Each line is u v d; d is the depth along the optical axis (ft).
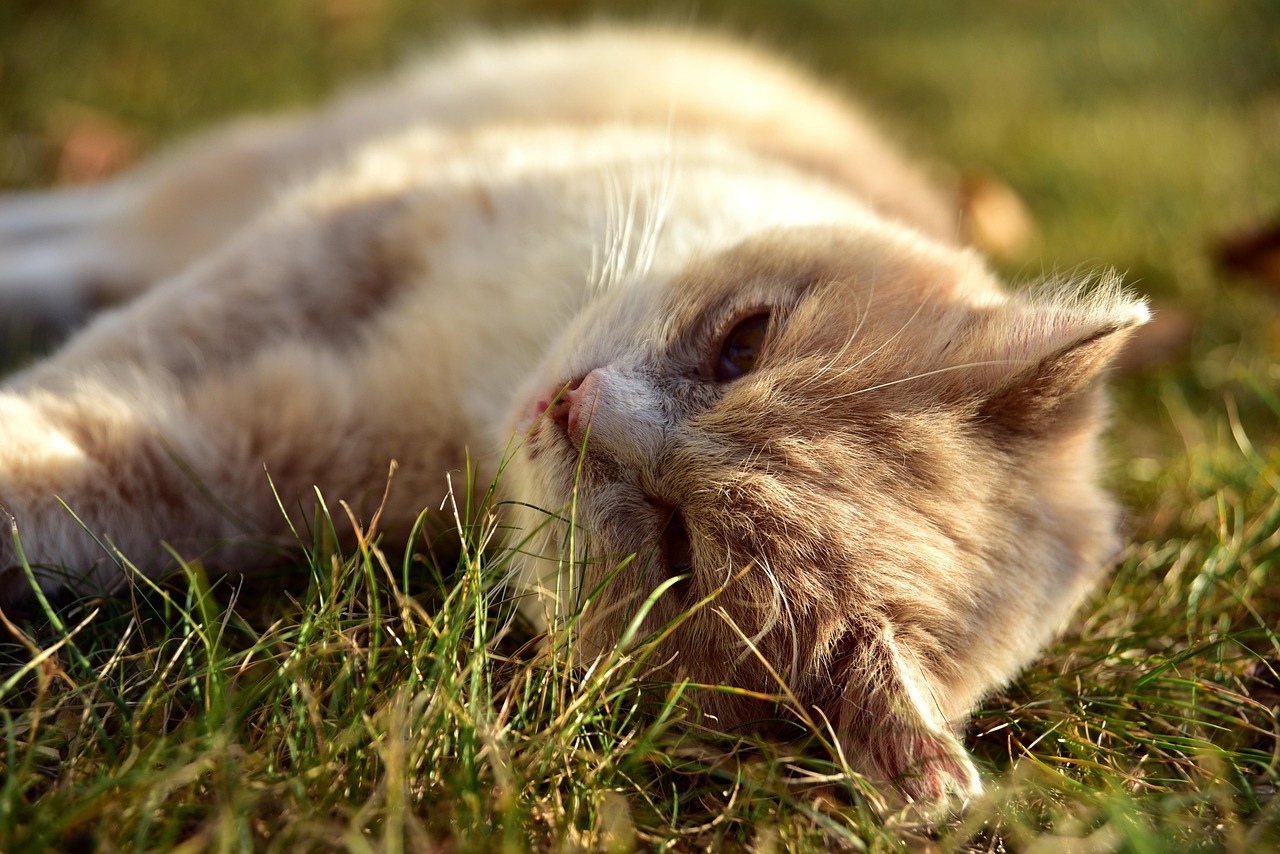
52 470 1.46
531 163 1.74
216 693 1.33
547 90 1.98
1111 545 1.57
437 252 1.69
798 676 1.44
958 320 1.49
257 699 1.35
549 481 1.49
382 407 1.59
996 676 1.48
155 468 1.51
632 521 1.48
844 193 1.76
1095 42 3.15
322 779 1.32
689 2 3.15
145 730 1.34
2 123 2.12
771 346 1.50
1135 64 3.01
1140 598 1.60
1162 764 1.45
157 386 1.57
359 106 2.05
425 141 1.82
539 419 1.49
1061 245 2.15
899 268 1.53
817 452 1.44
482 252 1.67
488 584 1.45
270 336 1.67
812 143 1.93
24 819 1.28
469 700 1.36
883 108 2.82
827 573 1.44
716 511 1.45
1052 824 1.39
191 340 1.64
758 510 1.44
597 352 1.52
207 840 1.27
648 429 1.47
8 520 1.44
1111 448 1.75
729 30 2.92
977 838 1.39
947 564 1.45
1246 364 1.88
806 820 1.37
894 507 1.45
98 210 2.01
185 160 2.00
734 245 1.56
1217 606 1.57
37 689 1.36
